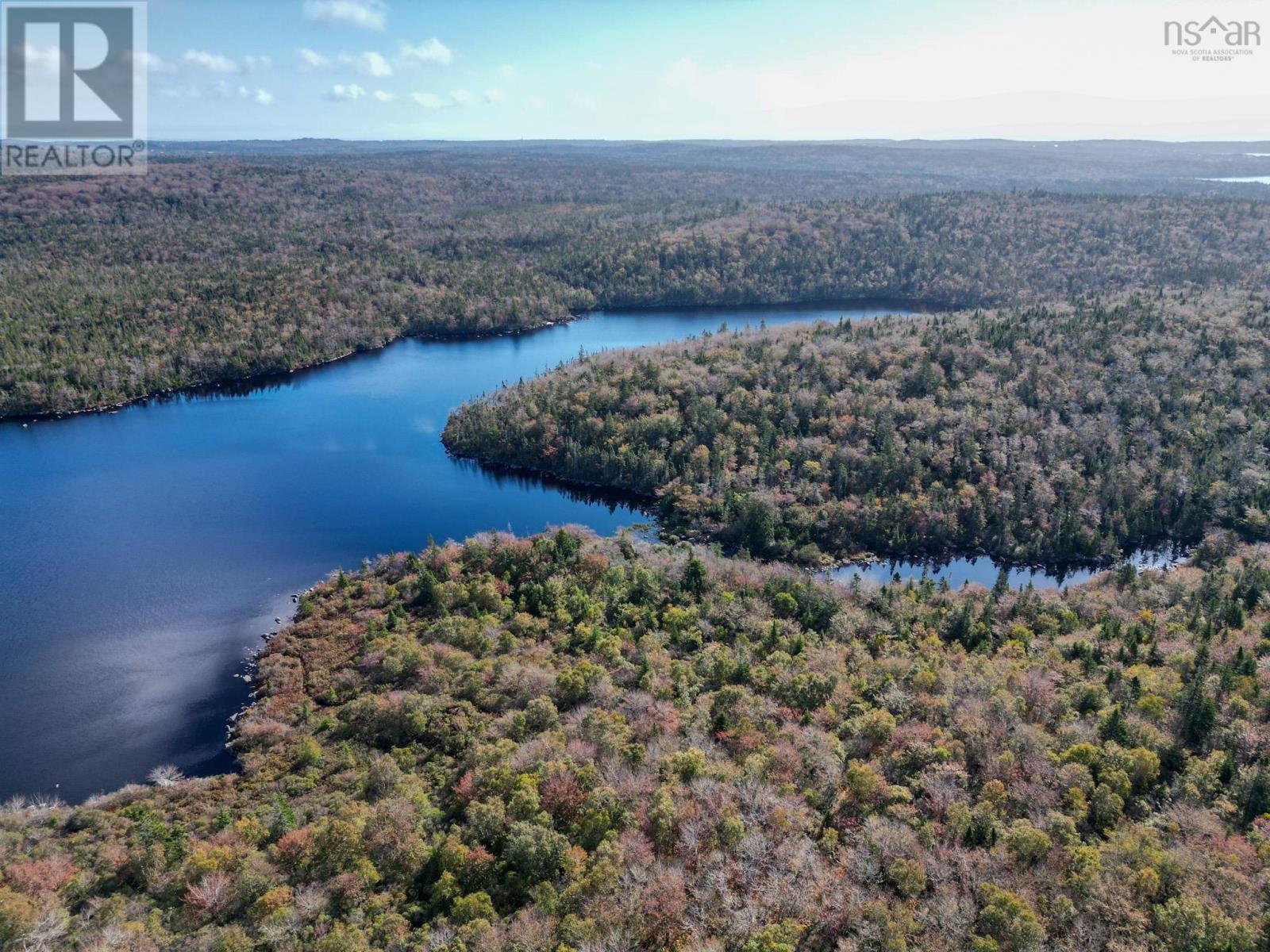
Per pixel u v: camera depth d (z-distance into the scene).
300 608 141.25
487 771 84.38
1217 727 89.31
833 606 131.88
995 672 105.38
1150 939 60.91
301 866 74.75
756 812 77.06
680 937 64.12
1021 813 77.94
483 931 63.59
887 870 69.31
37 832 85.75
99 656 129.75
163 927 69.19
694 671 110.00
